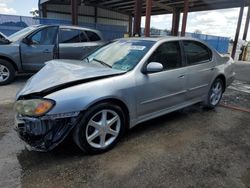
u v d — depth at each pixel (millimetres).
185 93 3902
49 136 2533
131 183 2355
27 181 2328
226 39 22484
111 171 2533
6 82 6191
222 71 4695
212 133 3621
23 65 6273
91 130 2779
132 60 3277
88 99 2600
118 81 2893
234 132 3701
